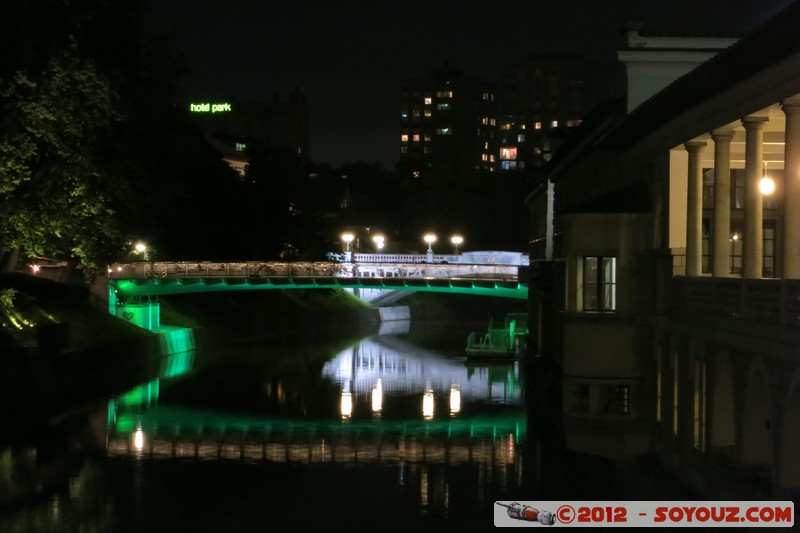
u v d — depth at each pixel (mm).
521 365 71062
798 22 21078
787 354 20703
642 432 36719
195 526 28375
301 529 28109
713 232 30359
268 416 47781
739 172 36781
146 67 59781
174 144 62938
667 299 33594
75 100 50875
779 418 21484
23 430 42906
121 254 71062
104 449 39156
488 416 47781
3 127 49719
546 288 56438
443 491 32375
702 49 40781
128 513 29719
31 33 51844
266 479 34188
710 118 29688
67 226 53781
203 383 59219
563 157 56531
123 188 56531
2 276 58906
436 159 182125
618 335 37281
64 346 53281
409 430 43906
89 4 55031
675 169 34469
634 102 40906
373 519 29109
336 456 38094
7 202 51562
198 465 36281
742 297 24391
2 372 44406
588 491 32125
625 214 37406
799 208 23344
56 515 29438
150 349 67188
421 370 67750
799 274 23359
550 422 45875
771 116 28453
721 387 27078
